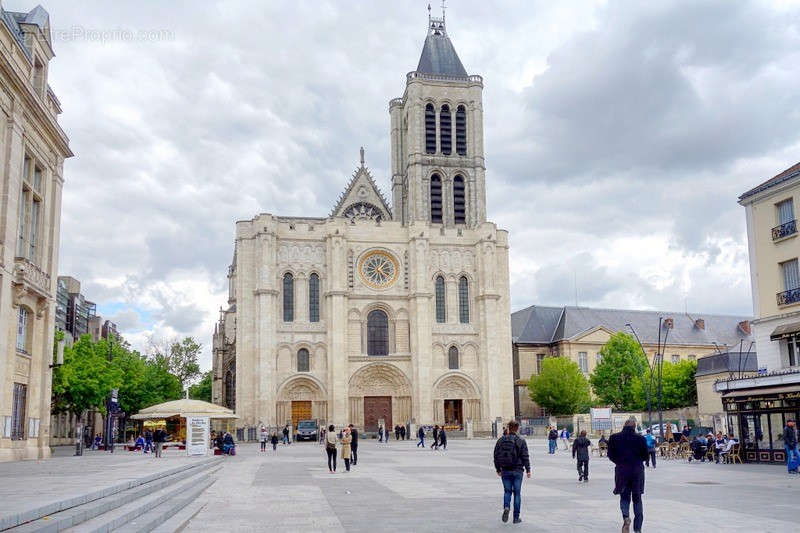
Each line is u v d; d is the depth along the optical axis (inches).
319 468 1401.3
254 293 3211.1
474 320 3432.6
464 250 3481.8
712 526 612.1
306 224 3336.6
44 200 1563.7
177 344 4621.1
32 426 1504.7
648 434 1365.7
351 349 3289.9
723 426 2144.4
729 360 3191.4
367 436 3206.2
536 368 4259.4
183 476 1030.4
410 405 3304.6
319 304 3304.6
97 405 2795.3
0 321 1285.7
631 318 4611.2
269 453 2121.1
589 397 3789.4
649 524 624.7
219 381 4052.7
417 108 3959.2
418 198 3875.5
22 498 554.9
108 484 698.8
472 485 1009.5
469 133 3998.5
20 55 1406.3
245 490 952.9
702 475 1178.6
